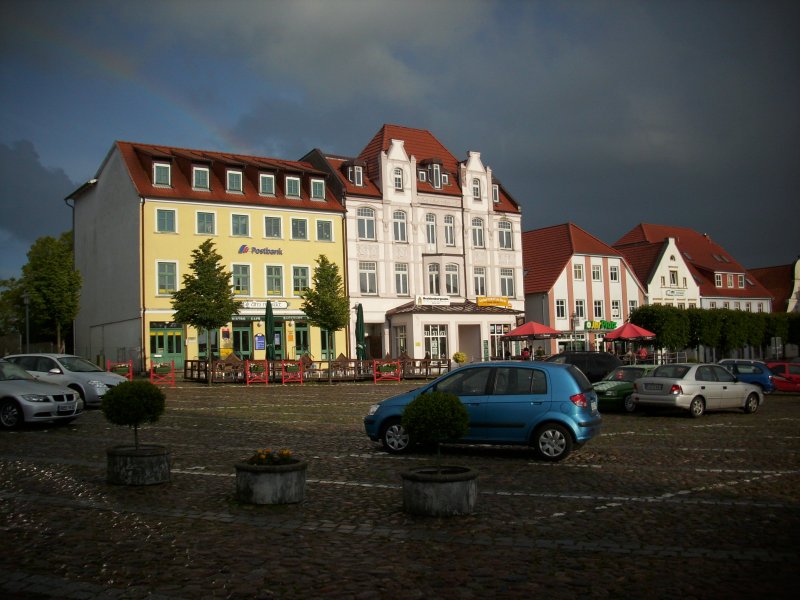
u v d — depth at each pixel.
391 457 13.98
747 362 35.09
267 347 41.06
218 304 39.91
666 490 10.76
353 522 8.78
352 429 18.47
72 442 15.86
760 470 12.49
